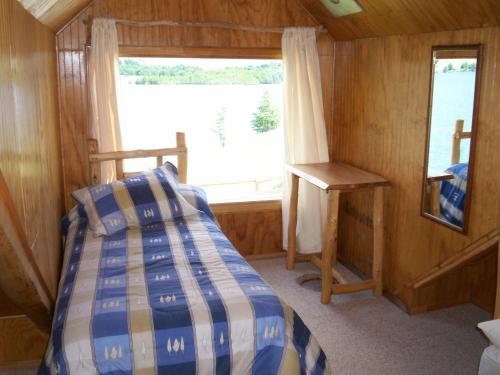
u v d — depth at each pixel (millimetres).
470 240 2584
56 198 3070
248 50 3773
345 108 3869
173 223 3027
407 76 3047
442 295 3240
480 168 2486
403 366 2637
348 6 3199
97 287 2152
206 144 4051
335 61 3977
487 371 1943
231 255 2545
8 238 1449
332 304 3346
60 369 1742
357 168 3670
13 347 2578
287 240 4012
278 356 1934
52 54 3203
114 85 3467
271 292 2117
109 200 2975
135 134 3863
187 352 1852
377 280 3400
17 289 1816
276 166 4215
